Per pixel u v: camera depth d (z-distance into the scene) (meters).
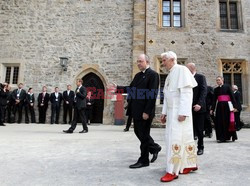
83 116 7.12
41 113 10.34
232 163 3.47
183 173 2.94
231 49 10.56
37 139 5.58
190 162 2.95
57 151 4.26
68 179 2.68
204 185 2.48
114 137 6.07
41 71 10.87
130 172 2.97
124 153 4.13
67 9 11.27
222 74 10.49
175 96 2.93
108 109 10.38
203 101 4.15
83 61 10.88
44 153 4.09
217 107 5.80
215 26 10.73
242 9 10.95
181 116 2.81
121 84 10.56
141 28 10.60
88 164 3.37
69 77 10.80
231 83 10.46
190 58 10.45
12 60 10.96
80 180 2.64
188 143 2.94
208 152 4.32
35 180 2.64
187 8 10.86
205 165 3.36
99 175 2.84
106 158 3.74
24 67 10.90
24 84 10.77
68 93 10.28
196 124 4.25
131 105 3.48
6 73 11.11
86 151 4.28
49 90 10.71
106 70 10.74
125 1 11.26
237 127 8.32
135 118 3.31
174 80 2.98
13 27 11.21
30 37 11.12
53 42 11.06
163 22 10.97
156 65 10.32
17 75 11.07
